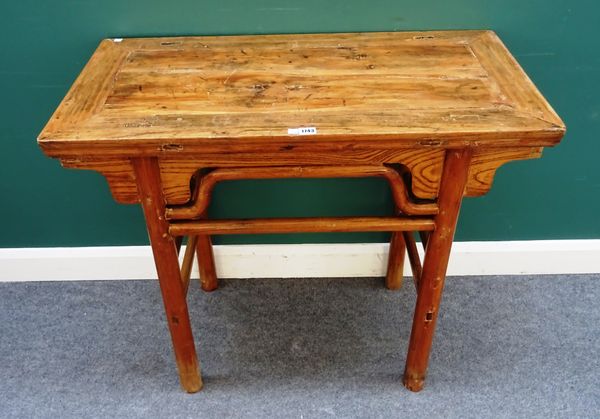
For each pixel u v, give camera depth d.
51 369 1.37
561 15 1.20
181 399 1.30
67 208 1.46
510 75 1.03
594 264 1.57
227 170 0.94
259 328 1.46
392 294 1.54
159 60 1.10
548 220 1.50
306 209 1.47
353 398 1.29
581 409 1.26
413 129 0.88
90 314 1.50
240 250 1.55
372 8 1.19
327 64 1.07
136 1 1.17
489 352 1.39
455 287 1.56
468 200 1.46
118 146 0.88
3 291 1.57
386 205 1.46
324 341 1.42
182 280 1.18
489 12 1.20
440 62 1.07
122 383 1.33
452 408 1.27
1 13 1.18
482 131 0.87
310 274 1.59
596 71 1.27
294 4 1.18
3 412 1.27
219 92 0.99
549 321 1.46
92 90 1.00
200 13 1.19
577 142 1.37
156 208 0.98
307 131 0.87
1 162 1.38
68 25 1.20
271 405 1.28
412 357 1.25
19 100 1.29
